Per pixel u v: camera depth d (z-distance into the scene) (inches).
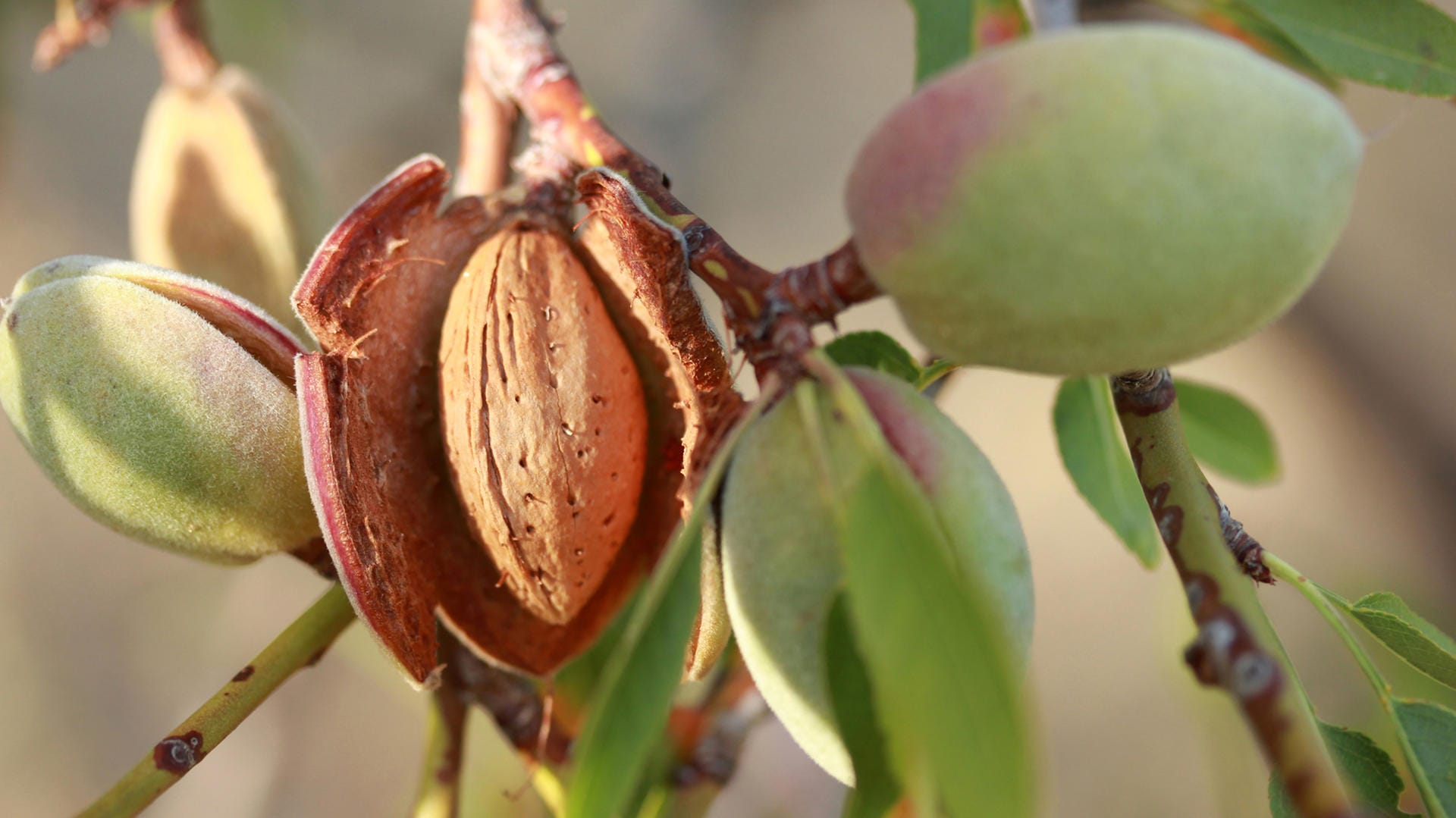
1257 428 14.9
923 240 10.7
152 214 14.5
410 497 12.1
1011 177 10.6
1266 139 10.6
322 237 14.7
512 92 13.0
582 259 12.2
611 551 12.2
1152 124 10.5
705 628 11.6
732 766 13.7
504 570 12.1
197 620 22.8
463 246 12.3
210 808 20.9
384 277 12.1
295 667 12.1
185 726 11.9
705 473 11.6
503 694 12.8
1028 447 29.6
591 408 12.0
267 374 12.0
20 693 24.0
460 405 12.0
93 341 11.9
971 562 11.0
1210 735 15.1
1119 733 26.7
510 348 12.0
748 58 28.4
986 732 10.2
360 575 11.7
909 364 12.4
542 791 13.0
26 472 25.7
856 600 10.4
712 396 11.8
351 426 11.8
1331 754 11.7
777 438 11.1
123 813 11.8
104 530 25.0
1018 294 10.7
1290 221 10.6
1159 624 15.8
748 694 13.8
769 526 11.0
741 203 28.5
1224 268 10.6
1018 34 13.3
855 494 10.5
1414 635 11.8
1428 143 24.7
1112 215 10.5
